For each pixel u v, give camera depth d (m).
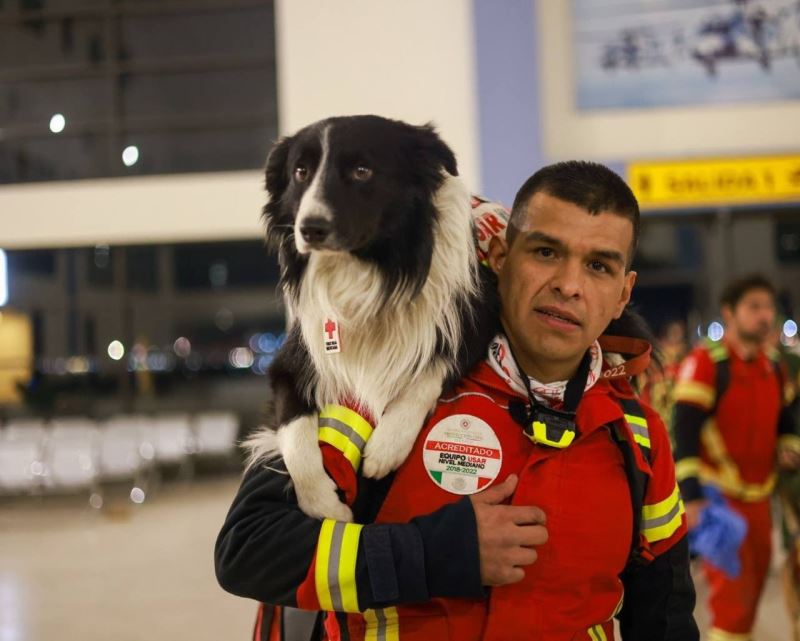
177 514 7.50
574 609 1.23
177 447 8.83
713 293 7.73
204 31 9.75
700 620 3.96
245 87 9.71
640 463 1.29
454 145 7.74
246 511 1.25
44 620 4.47
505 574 1.13
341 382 1.32
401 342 1.32
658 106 7.77
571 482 1.25
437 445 1.27
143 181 8.73
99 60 9.79
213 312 10.37
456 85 7.75
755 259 7.68
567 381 1.32
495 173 7.64
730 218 7.68
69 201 8.80
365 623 1.23
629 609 1.41
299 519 1.19
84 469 7.66
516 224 1.31
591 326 1.26
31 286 9.70
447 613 1.20
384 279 1.36
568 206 1.25
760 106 7.67
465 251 1.38
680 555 1.38
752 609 3.10
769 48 7.64
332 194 1.37
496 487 1.22
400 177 1.41
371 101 7.88
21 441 7.88
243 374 10.38
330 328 1.34
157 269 9.84
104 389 9.78
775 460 3.12
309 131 1.47
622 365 1.37
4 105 9.84
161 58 9.79
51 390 9.77
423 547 1.12
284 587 1.16
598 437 1.30
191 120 9.63
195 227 8.64
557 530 1.22
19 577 5.41
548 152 7.87
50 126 9.75
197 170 9.50
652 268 7.85
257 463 1.32
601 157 7.78
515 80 7.64
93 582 5.23
